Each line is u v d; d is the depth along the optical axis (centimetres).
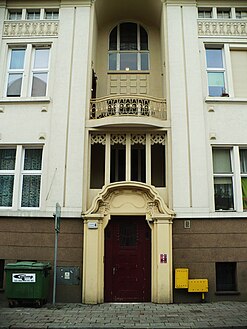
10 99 1161
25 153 1154
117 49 1402
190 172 1096
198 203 1073
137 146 1282
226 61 1203
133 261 1067
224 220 1066
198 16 1269
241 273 1037
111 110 1153
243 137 1134
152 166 1266
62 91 1165
